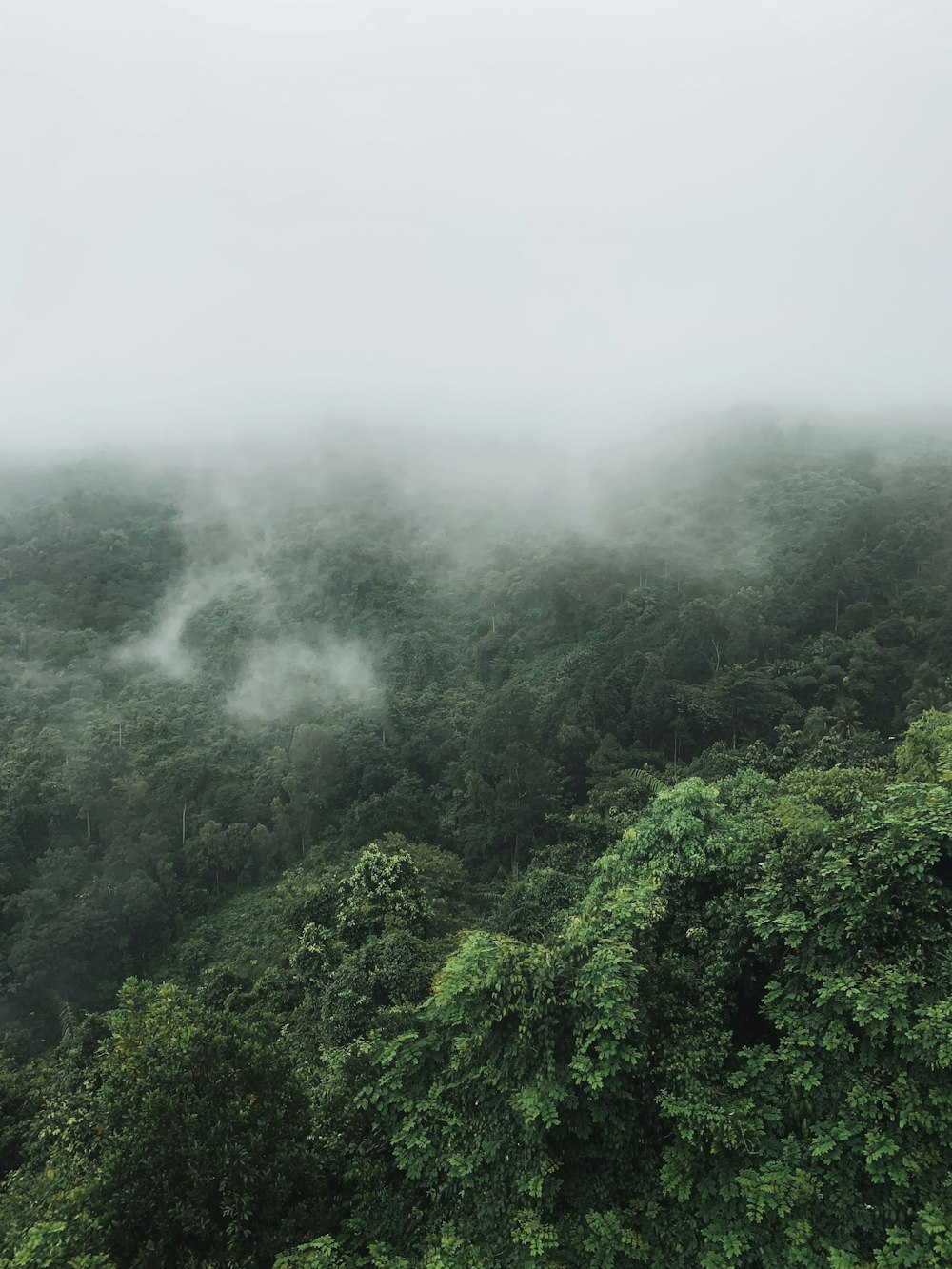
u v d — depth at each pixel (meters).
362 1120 10.16
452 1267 7.74
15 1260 7.22
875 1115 7.56
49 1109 17.28
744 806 18.28
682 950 11.45
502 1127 9.05
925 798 9.30
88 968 34.16
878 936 8.50
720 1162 8.21
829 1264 7.08
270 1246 8.12
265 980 24.12
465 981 9.55
